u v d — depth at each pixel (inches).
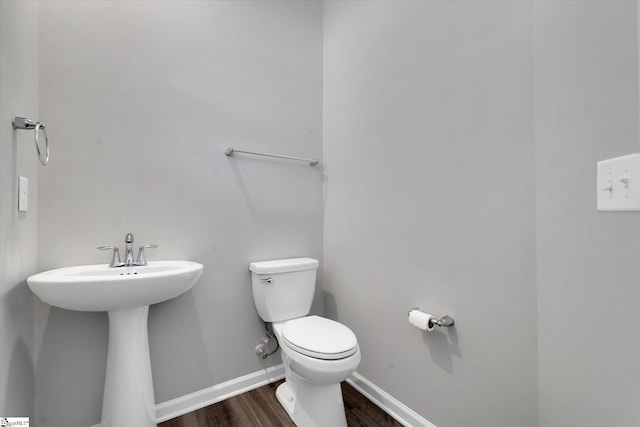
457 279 44.3
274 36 69.5
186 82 58.5
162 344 55.1
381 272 58.5
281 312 61.9
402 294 53.8
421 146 50.2
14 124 36.5
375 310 60.0
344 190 68.9
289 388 59.3
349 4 67.3
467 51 42.9
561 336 30.6
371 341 61.1
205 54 60.7
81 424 48.3
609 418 25.6
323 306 75.5
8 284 35.6
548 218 32.2
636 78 23.3
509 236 37.6
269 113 68.3
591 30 27.3
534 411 34.9
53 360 46.4
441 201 46.8
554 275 31.4
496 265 39.1
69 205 47.6
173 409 55.4
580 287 28.4
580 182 28.4
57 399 46.6
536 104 33.7
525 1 36.0
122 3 52.7
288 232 70.7
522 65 36.1
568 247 29.8
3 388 34.2
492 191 39.6
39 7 45.7
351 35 66.7
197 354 58.7
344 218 68.9
